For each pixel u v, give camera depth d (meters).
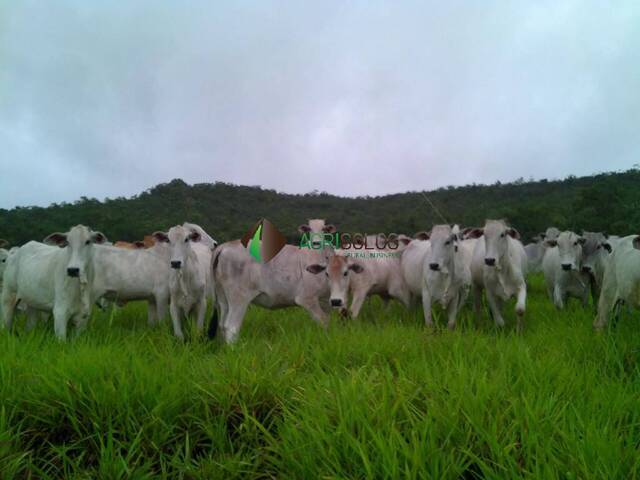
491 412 3.37
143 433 3.67
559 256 9.23
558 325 7.01
